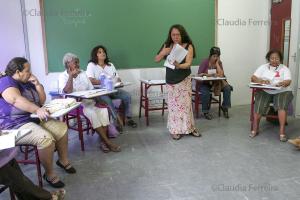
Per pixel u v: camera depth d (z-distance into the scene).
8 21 3.97
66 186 2.46
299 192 2.26
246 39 5.15
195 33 4.77
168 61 3.39
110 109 3.54
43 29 4.11
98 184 2.48
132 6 4.41
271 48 5.10
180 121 3.56
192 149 3.23
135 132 3.90
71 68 3.27
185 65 3.37
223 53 5.05
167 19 4.59
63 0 4.11
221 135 3.69
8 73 2.42
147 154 3.12
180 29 3.37
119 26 4.41
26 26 4.05
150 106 4.78
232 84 5.24
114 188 2.40
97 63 4.09
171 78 3.49
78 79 3.37
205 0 4.71
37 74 4.21
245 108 5.11
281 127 3.46
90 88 3.49
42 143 2.28
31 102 2.38
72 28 4.22
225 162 2.86
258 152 3.09
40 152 2.31
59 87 3.31
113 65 4.27
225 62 5.11
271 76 3.67
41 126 2.52
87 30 4.29
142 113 4.80
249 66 5.28
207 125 4.15
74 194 2.32
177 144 3.41
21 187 1.79
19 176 1.79
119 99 4.00
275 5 4.92
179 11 4.62
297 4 4.36
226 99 4.48
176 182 2.48
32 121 2.45
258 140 3.47
